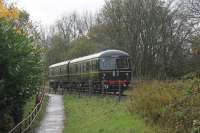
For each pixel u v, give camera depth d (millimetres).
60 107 34719
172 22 56031
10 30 19141
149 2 57562
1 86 18469
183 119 14836
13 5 29062
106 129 19359
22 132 18297
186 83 19328
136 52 56938
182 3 54156
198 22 49875
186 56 52625
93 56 40594
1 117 19641
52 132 21859
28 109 27984
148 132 15914
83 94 42094
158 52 55938
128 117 20328
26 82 19797
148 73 53812
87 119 24641
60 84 56750
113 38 59938
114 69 38188
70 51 79562
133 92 22969
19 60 19234
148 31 56875
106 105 28594
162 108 17219
